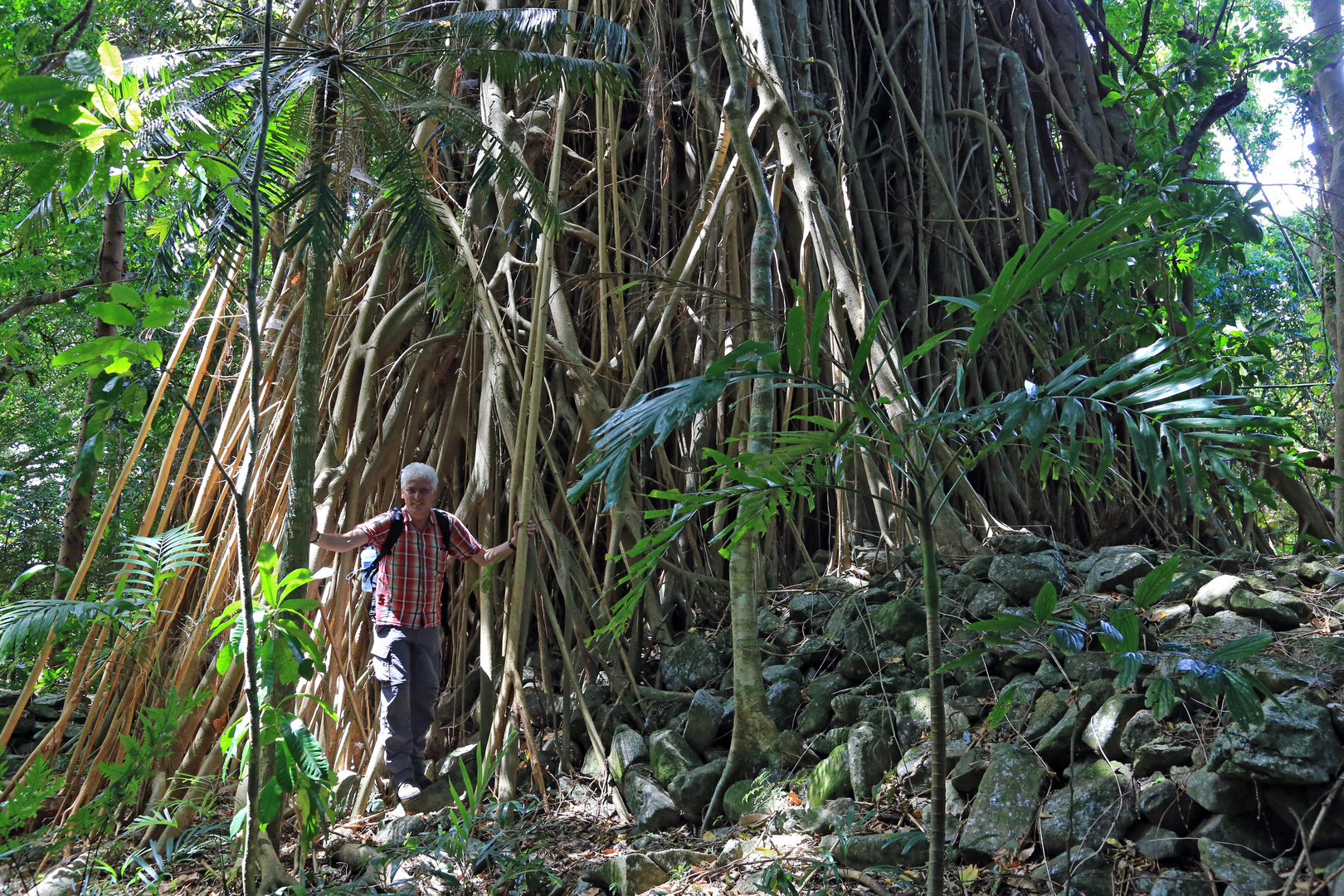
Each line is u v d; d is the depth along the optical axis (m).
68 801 4.60
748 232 5.91
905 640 4.23
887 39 7.16
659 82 5.88
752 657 4.02
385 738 4.45
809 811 3.48
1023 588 4.25
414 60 4.26
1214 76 6.99
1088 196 7.41
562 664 4.84
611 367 5.50
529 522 5.00
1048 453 2.48
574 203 6.24
